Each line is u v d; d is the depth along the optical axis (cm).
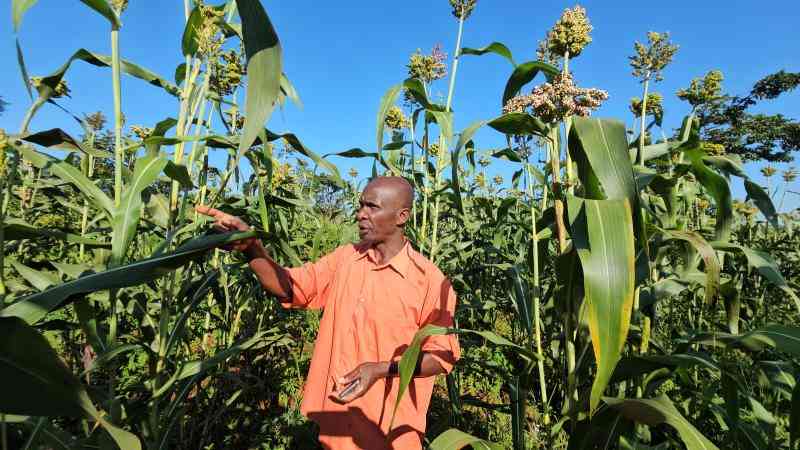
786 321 510
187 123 221
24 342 86
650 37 279
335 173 224
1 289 126
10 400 84
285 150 611
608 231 127
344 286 216
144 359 388
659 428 277
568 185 196
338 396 156
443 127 284
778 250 564
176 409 234
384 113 266
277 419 345
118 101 181
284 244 214
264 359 400
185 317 221
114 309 180
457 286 439
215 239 140
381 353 202
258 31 122
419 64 416
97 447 169
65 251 429
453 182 212
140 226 278
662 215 281
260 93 124
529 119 196
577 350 196
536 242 241
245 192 389
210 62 224
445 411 365
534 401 364
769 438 207
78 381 90
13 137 156
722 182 202
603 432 160
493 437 339
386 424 197
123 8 197
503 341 178
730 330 201
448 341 197
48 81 169
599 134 143
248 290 355
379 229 203
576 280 187
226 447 313
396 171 273
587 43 204
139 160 176
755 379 283
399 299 201
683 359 149
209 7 219
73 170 174
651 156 255
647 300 236
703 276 231
